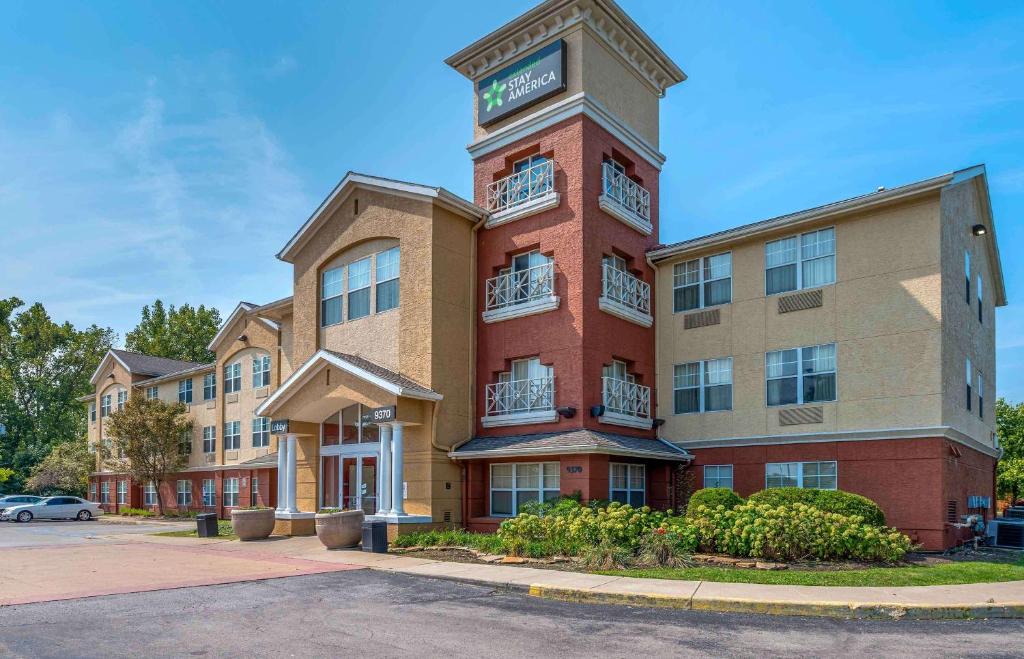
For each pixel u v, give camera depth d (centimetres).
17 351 6888
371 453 2267
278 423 2395
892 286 1945
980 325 2372
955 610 1057
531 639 936
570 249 2148
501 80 2425
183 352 6962
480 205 2433
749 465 2136
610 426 2136
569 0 2214
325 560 1678
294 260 2686
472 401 2272
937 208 1898
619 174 2333
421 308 2197
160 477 4238
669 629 992
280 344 3269
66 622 1034
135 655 857
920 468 1833
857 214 2025
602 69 2334
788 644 912
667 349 2380
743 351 2208
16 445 6606
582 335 2080
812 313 2081
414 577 1434
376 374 2103
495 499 2162
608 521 1599
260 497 3522
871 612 1064
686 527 1602
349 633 967
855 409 1967
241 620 1048
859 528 1526
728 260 2286
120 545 2169
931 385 1850
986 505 2348
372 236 2380
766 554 1529
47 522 3975
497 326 2283
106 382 5025
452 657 848
